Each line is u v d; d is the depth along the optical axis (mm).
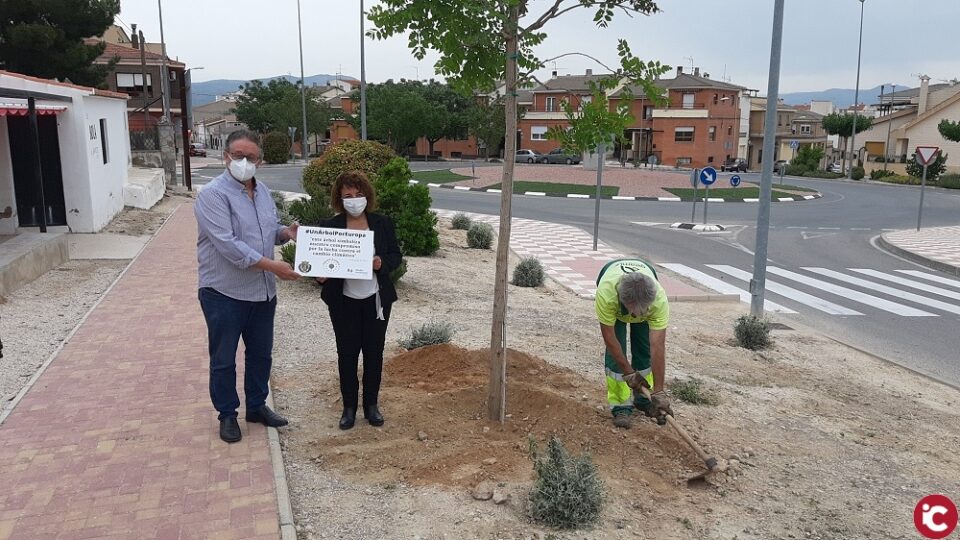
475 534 3803
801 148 60406
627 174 43281
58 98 11719
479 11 4422
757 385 6973
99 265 10812
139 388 5664
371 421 5031
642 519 4070
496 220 22719
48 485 4113
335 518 3910
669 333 9008
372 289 4781
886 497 4676
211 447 4617
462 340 7547
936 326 10609
